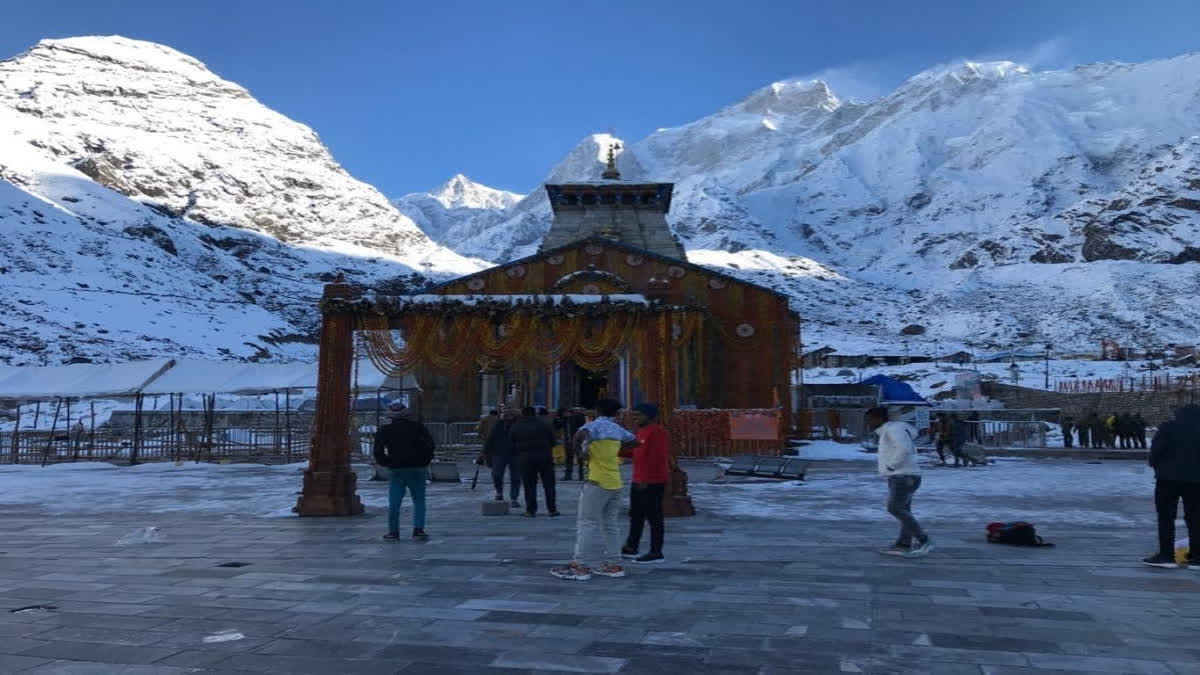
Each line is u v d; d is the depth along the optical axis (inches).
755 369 1435.8
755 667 208.1
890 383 1601.9
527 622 252.5
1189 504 346.3
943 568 343.3
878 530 466.6
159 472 984.9
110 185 7352.4
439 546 405.1
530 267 1518.2
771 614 262.4
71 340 3649.1
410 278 7475.4
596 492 327.3
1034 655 218.1
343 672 204.2
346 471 551.5
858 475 896.3
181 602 279.9
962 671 205.0
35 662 211.8
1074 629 243.4
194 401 2105.1
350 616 260.2
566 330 570.6
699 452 1177.4
